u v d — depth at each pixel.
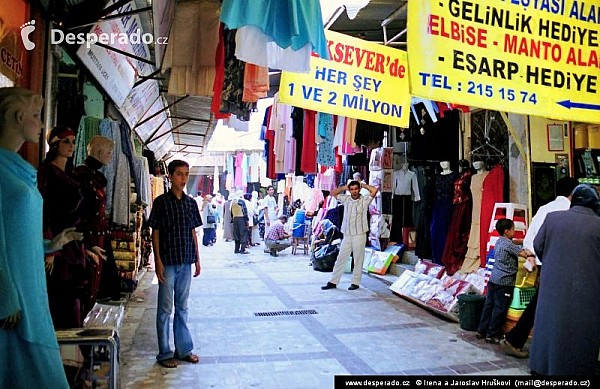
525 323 4.36
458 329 5.41
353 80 4.37
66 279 3.08
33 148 3.38
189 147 15.92
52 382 1.92
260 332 5.17
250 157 20.41
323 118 6.98
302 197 15.29
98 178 3.93
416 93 3.21
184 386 3.61
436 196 7.71
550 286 3.62
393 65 4.55
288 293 7.41
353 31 6.79
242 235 13.06
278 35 2.67
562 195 4.68
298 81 4.16
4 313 1.75
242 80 3.87
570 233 3.57
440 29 3.28
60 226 3.03
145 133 9.61
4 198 1.85
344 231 7.94
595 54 3.72
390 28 6.62
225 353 4.43
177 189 4.12
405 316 5.99
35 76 3.30
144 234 9.27
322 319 5.79
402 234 9.27
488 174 6.50
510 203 5.84
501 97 3.43
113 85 5.38
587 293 3.46
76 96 4.70
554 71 3.60
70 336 2.21
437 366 4.15
